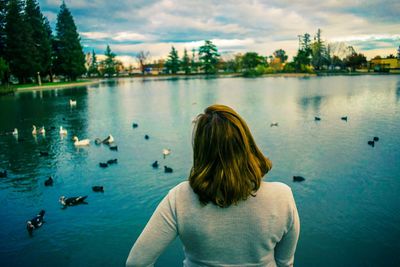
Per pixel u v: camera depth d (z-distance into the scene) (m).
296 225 1.53
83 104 46.28
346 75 111.75
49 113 38.72
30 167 17.98
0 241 10.35
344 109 35.84
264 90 62.44
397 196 12.71
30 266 9.19
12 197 13.77
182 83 93.75
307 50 138.62
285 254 1.62
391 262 8.90
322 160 17.44
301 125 27.53
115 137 24.92
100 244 10.10
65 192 14.14
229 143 1.42
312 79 95.62
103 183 15.02
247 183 1.42
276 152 19.19
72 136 26.09
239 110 36.97
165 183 14.77
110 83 98.50
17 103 48.06
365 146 20.14
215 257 1.49
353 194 12.98
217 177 1.39
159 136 24.64
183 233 1.49
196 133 1.52
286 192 1.51
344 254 9.26
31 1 74.94
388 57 134.62
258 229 1.46
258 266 1.53
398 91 52.56
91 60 157.50
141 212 12.08
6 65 64.88
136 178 15.50
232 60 161.88
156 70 177.25
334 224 10.77
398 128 25.22
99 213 12.03
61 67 87.62
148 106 43.19
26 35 70.12
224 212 1.44
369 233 10.21
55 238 10.46
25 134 27.36
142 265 1.53
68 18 85.88
